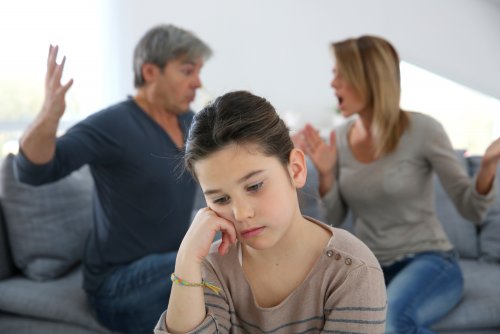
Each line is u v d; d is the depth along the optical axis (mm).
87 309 1754
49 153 1469
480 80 3631
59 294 1835
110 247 1683
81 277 1991
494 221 2074
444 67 3654
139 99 1755
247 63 3838
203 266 996
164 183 1673
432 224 1758
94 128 1614
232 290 989
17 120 3428
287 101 3879
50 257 1974
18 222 1969
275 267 960
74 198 2080
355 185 1784
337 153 1896
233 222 885
